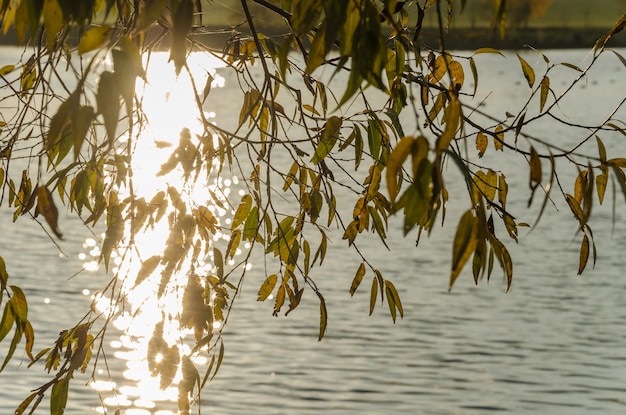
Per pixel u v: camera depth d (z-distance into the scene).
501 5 1.80
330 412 14.61
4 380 15.21
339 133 3.44
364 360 17.23
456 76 3.53
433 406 15.10
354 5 2.01
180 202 2.92
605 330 19.39
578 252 27.41
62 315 19.39
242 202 3.60
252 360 16.89
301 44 3.26
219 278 3.18
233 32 3.61
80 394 14.72
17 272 23.33
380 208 3.57
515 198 36.12
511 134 47.22
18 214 3.48
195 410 14.30
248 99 3.78
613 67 105.88
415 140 1.84
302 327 19.03
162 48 3.01
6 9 2.35
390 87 3.42
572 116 61.91
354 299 21.59
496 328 19.53
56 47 2.86
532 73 3.19
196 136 2.99
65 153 2.93
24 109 3.16
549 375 16.62
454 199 36.03
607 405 15.29
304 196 3.55
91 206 3.58
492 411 14.98
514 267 25.42
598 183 2.89
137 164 3.05
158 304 2.84
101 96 1.95
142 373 15.48
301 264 24.77
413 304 21.31
